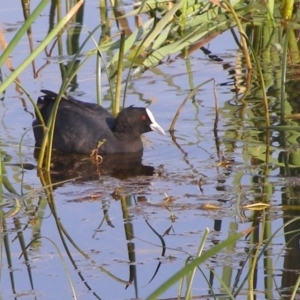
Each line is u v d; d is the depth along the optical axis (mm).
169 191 12031
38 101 15211
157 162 13539
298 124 14672
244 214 10977
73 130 14414
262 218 10812
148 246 10188
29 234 10781
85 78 17750
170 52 18500
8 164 13617
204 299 8758
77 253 10109
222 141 14273
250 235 10336
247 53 17594
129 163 13617
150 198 11805
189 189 12078
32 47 19578
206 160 13398
